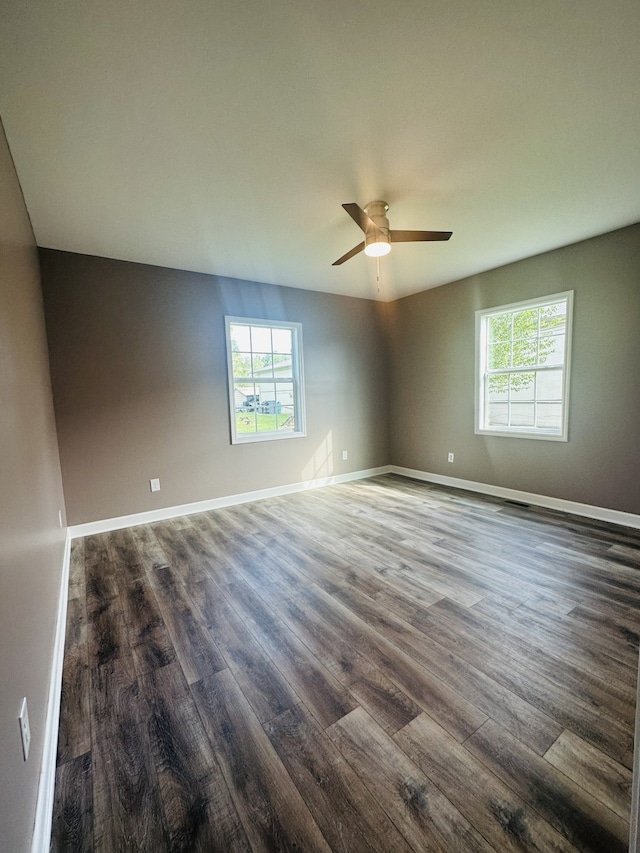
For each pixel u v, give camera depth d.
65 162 2.07
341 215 2.79
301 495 4.62
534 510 3.82
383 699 1.53
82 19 1.30
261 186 2.39
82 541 3.29
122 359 3.62
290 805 1.15
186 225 2.90
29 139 1.86
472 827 1.07
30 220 2.67
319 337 4.96
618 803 1.12
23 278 2.06
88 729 1.42
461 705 1.49
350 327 5.25
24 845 0.92
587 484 3.60
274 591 2.38
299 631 1.98
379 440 5.66
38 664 1.31
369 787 1.19
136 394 3.70
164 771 1.26
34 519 1.58
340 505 4.18
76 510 3.43
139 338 3.70
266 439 4.54
